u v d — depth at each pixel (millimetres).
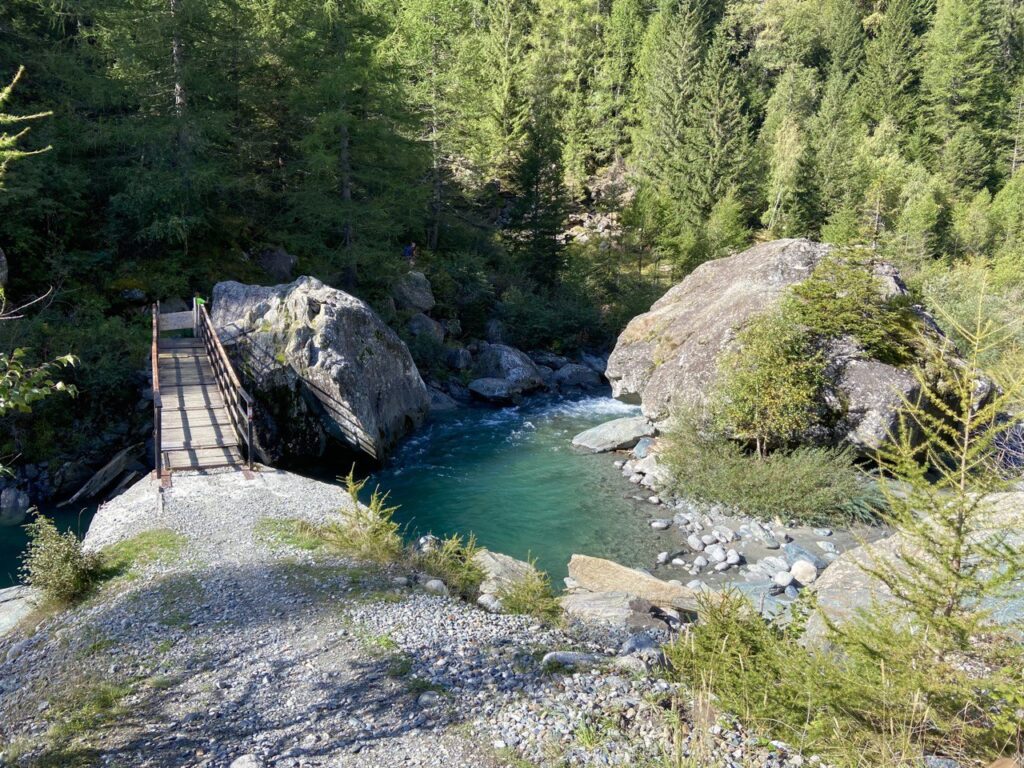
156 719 6961
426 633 8797
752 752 5660
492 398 30109
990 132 68062
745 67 80188
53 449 18969
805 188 57438
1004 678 4980
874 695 5430
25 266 23547
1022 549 5273
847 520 16891
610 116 74688
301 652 8312
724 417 19594
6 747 6730
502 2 64250
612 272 47906
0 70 23922
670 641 8852
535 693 7066
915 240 50656
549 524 17047
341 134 30094
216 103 29109
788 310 20250
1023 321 5859
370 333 22469
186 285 26359
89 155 27469
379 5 47125
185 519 12867
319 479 20016
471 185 53406
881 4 85625
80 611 9773
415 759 6039
